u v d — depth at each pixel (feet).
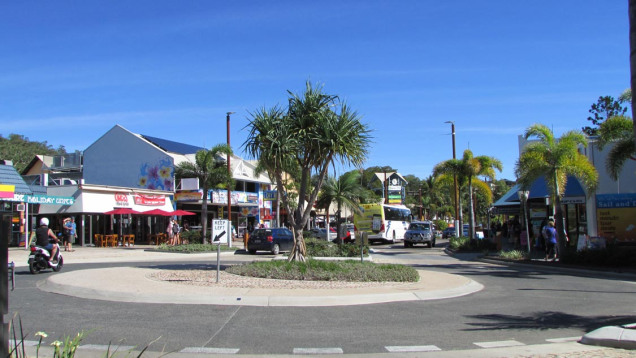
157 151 145.89
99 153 152.66
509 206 129.29
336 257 77.25
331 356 22.56
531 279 54.95
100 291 37.55
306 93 53.06
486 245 103.04
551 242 72.90
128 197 126.62
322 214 214.28
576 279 55.11
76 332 26.03
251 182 172.04
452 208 301.63
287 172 55.57
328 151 52.54
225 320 29.63
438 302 37.81
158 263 70.69
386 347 24.22
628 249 66.39
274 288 39.93
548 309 35.29
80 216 117.08
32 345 23.36
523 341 25.76
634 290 45.70
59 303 34.68
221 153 113.50
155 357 21.90
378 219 143.64
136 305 34.06
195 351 23.06
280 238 94.73
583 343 25.23
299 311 32.96
